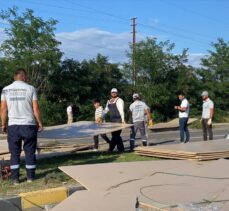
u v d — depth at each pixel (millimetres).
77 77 36188
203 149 10500
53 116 34000
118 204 6516
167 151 10484
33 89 8383
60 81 35125
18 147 8328
